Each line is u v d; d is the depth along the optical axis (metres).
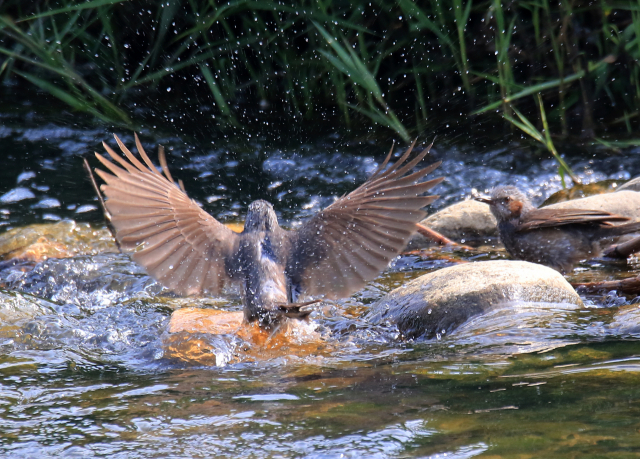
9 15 19.28
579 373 6.62
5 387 7.24
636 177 14.37
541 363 7.03
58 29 19.59
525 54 18.84
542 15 18.64
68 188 15.92
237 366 7.82
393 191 7.97
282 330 8.36
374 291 10.73
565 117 18.56
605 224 11.41
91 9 19.56
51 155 17.52
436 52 19.25
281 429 5.90
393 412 6.06
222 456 5.52
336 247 8.18
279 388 6.93
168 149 18.05
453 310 8.88
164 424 6.16
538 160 16.81
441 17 18.56
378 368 7.41
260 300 8.12
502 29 17.09
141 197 8.08
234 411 6.36
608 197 12.49
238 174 16.86
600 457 4.95
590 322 8.25
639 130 17.55
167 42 19.95
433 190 15.89
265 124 19.20
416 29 19.00
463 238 13.30
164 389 7.05
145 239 7.95
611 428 5.39
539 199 15.16
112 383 7.32
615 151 16.81
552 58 18.66
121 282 11.33
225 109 18.98
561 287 9.23
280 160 17.45
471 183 16.09
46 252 12.64
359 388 6.76
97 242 13.23
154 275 7.91
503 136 18.08
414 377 6.95
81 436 5.99
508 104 17.53
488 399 6.17
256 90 20.19
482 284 9.06
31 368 7.87
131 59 20.12
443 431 5.60
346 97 19.81
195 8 19.22
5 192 15.66
